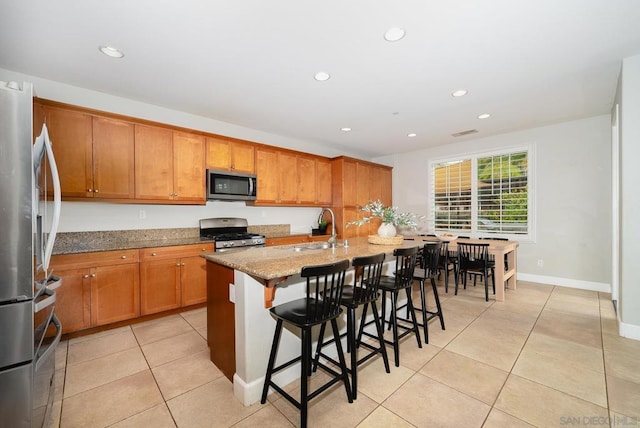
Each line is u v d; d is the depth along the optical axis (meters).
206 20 1.87
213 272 2.14
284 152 4.50
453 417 1.58
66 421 1.57
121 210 3.23
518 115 3.78
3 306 1.18
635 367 2.04
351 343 1.76
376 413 1.62
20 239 1.22
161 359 2.22
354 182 5.34
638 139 2.38
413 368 2.07
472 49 2.22
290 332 1.95
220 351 2.05
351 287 2.17
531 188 4.41
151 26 1.93
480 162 4.96
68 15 1.80
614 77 2.71
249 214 4.41
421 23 1.91
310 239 4.68
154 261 2.98
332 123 4.09
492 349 2.34
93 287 2.63
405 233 5.90
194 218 3.81
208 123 3.88
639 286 2.46
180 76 2.66
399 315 3.04
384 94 3.07
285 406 1.70
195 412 1.65
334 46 2.18
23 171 1.22
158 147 3.22
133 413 1.64
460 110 3.57
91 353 2.31
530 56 2.33
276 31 2.00
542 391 1.80
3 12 1.76
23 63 2.41
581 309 3.24
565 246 4.16
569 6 1.76
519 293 3.88
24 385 1.23
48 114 2.55
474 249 4.09
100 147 2.84
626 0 1.70
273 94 3.07
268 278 1.51
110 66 2.47
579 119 3.97
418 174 5.82
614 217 3.51
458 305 3.43
